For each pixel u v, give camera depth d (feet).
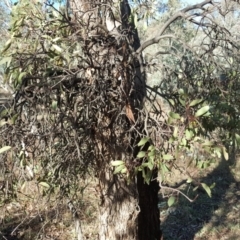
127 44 11.98
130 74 12.05
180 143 9.66
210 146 10.03
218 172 41.60
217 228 29.89
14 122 10.37
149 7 12.73
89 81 11.71
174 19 12.56
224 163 42.83
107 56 11.70
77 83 11.73
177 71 12.92
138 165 11.53
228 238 28.45
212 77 13.25
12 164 10.70
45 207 13.05
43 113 10.85
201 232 29.37
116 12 13.33
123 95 11.91
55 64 11.34
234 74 13.29
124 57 11.80
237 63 13.21
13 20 11.64
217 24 12.22
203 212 32.78
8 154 10.86
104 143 12.89
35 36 11.59
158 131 10.85
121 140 12.69
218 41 12.74
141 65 12.73
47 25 11.54
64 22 11.43
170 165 10.85
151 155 9.92
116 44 11.82
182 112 10.91
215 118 12.82
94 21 12.23
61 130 11.01
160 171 10.30
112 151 13.00
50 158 11.16
